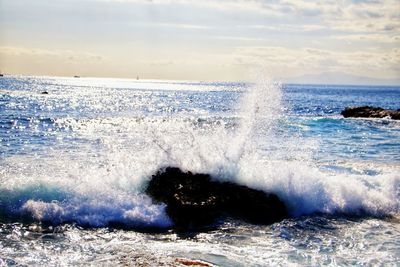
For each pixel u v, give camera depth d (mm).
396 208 10766
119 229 8797
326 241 8469
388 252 7938
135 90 135875
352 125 32406
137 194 10062
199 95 106000
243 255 7516
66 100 65250
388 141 24219
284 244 8203
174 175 10711
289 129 28250
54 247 7672
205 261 7121
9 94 72375
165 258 7215
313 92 158875
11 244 7730
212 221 9281
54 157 16125
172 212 9375
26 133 23984
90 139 22094
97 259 7148
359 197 10867
